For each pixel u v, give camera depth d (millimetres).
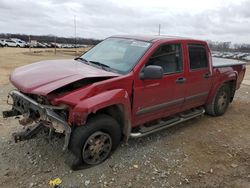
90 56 5051
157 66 4199
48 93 3412
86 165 3965
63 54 41188
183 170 4062
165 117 5270
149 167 4074
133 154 4406
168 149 4676
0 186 3484
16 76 4113
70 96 3547
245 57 36750
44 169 3875
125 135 4332
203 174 3988
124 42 4957
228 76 6320
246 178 3959
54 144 4527
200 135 5379
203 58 5609
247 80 13328
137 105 4340
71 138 3711
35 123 4223
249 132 5707
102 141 3982
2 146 4438
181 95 5160
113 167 4012
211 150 4766
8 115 4398
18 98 4141
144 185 3656
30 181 3607
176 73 4914
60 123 3561
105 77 3914
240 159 4508
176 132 5457
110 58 4680
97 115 3908
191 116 5625
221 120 6359
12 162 4008
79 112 3477
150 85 4422
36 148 4398
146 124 4887
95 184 3613
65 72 3936
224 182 3828
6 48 49219
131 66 4270
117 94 3861
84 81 3764
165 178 3834
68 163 3846
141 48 4574
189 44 5215
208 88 5914
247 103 8047
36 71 4125
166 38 4895
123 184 3650
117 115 4250
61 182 3605
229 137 5383
